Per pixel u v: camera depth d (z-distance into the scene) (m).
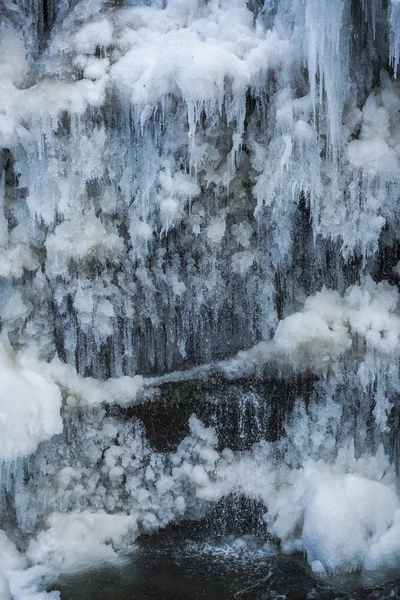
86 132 4.39
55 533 4.60
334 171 4.35
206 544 4.86
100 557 4.62
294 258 4.88
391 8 3.94
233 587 4.34
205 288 4.90
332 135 4.20
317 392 4.96
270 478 4.95
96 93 4.30
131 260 4.73
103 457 4.96
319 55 4.09
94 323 4.79
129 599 4.23
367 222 4.43
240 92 4.19
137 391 4.92
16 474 4.68
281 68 4.32
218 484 4.95
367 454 4.95
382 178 4.35
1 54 4.49
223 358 5.04
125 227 4.71
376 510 4.46
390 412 4.96
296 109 4.28
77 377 4.87
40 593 4.27
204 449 4.97
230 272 4.89
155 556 4.71
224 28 4.35
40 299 4.79
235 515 4.95
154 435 4.98
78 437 4.92
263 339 5.01
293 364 4.76
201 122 4.39
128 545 4.82
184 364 5.09
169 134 4.42
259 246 4.78
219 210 4.65
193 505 4.97
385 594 4.18
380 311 4.57
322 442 4.98
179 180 4.44
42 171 4.40
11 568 4.49
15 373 4.49
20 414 4.26
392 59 4.43
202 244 4.79
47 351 4.88
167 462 5.00
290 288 4.92
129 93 4.30
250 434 5.02
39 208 4.42
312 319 4.56
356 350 4.64
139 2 4.64
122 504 4.94
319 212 4.47
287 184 4.34
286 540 4.69
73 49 4.43
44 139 4.36
